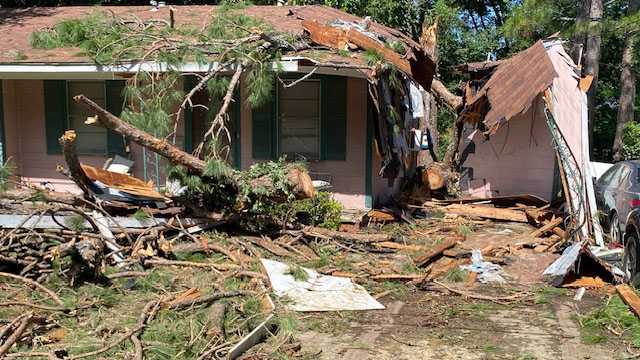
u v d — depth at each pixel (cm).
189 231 929
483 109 1495
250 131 1216
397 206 1312
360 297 718
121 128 865
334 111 1201
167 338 562
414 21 2408
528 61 1414
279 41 1047
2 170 927
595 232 993
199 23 1304
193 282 738
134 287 723
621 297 704
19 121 1282
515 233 1143
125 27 1132
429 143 1911
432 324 645
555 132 1167
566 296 753
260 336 582
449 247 954
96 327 594
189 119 1218
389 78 1195
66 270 711
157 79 1021
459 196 1591
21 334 539
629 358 557
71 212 855
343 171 1215
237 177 956
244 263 806
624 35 2022
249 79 1027
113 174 977
